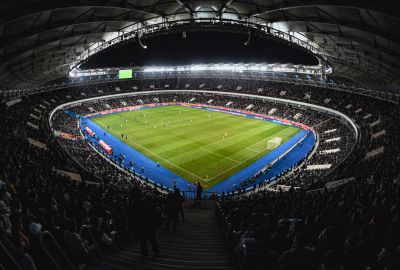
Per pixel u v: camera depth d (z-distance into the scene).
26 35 31.45
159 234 14.03
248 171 44.75
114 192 20.75
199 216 21.39
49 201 12.09
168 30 44.62
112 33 48.84
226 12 42.84
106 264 8.95
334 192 17.98
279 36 45.53
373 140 40.38
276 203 17.33
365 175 22.33
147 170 44.81
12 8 24.22
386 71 46.81
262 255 7.61
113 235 10.59
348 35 35.84
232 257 9.99
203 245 12.38
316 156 47.38
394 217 8.99
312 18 34.34
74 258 8.27
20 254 6.23
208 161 48.31
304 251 6.26
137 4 36.59
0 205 9.30
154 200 19.16
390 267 5.55
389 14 22.52
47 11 27.81
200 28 44.22
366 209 11.18
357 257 6.77
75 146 47.78
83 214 11.92
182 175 43.28
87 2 30.55
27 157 22.12
